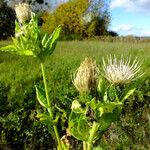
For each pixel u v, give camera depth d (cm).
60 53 2208
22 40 358
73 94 1071
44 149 960
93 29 4941
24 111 1016
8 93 1148
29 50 359
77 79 304
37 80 1362
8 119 962
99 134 320
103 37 4769
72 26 4956
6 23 4281
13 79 1338
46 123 347
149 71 1392
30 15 370
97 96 312
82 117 319
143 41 4300
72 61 1759
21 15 366
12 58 1850
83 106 311
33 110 1012
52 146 960
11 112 979
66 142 345
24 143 961
